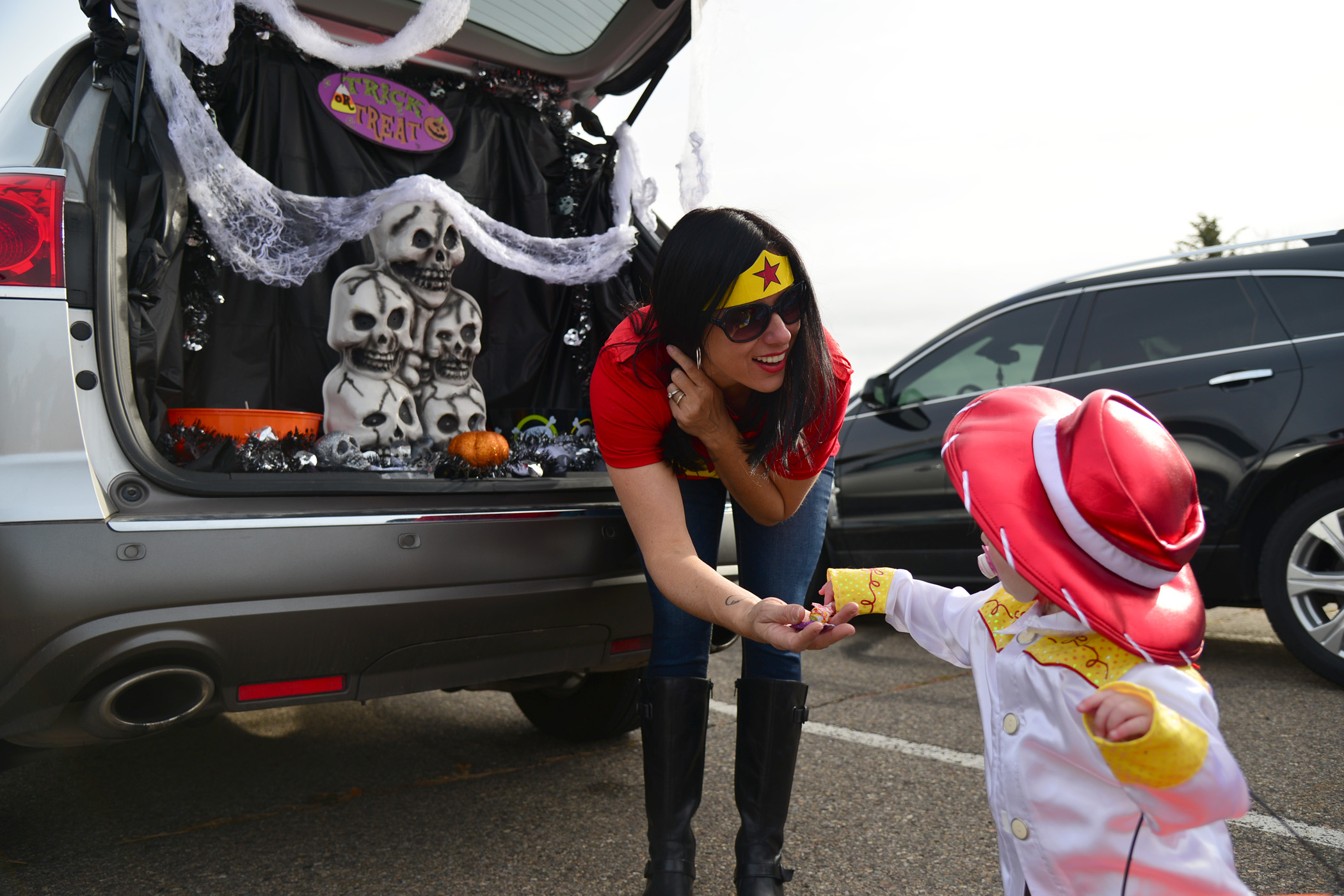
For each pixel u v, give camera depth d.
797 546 1.78
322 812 2.18
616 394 1.52
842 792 2.28
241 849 1.96
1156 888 1.03
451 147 2.82
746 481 1.57
